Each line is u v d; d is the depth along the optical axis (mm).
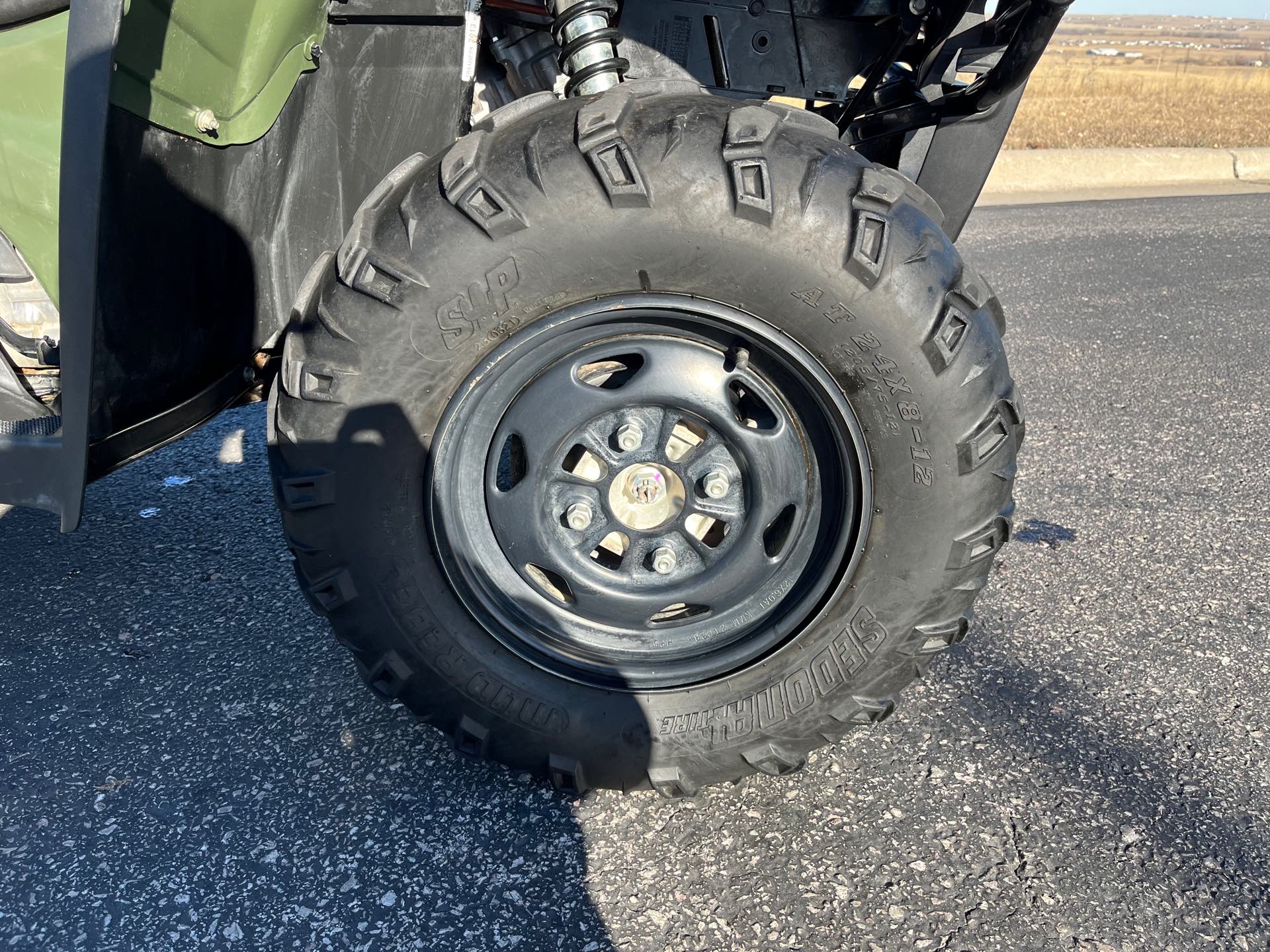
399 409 1550
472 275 1472
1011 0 2145
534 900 1651
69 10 1503
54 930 1605
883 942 1562
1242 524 3059
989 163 2461
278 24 1851
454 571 1682
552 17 1753
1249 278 6215
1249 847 1753
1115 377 4480
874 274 1449
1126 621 2514
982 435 1557
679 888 1672
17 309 1979
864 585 1686
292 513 1610
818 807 1854
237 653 2393
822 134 1562
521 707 1763
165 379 1875
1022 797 1878
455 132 2418
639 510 1710
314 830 1817
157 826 1831
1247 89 18828
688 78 1648
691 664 1770
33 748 2061
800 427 1659
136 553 2918
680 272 1489
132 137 1591
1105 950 1545
